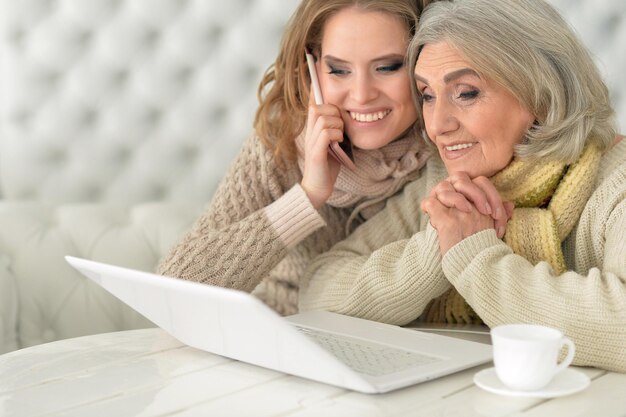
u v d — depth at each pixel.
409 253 1.22
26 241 1.84
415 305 1.22
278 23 2.04
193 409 0.85
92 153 2.12
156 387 0.92
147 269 1.85
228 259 1.35
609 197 1.17
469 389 0.89
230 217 1.46
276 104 1.47
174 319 1.02
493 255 1.09
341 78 1.35
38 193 2.12
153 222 1.89
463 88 1.18
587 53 1.22
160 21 2.07
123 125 2.10
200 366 1.00
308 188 1.38
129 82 2.10
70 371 1.00
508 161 1.22
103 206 1.94
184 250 1.38
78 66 2.09
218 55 2.08
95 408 0.86
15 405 0.88
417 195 1.41
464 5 1.18
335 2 1.31
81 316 1.83
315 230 1.48
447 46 1.18
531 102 1.18
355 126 1.37
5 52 2.10
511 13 1.16
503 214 1.19
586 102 1.18
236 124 2.08
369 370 0.93
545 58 1.17
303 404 0.85
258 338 0.91
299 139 1.47
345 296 1.27
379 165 1.42
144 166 2.12
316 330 1.12
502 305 1.05
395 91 1.32
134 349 1.09
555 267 1.18
